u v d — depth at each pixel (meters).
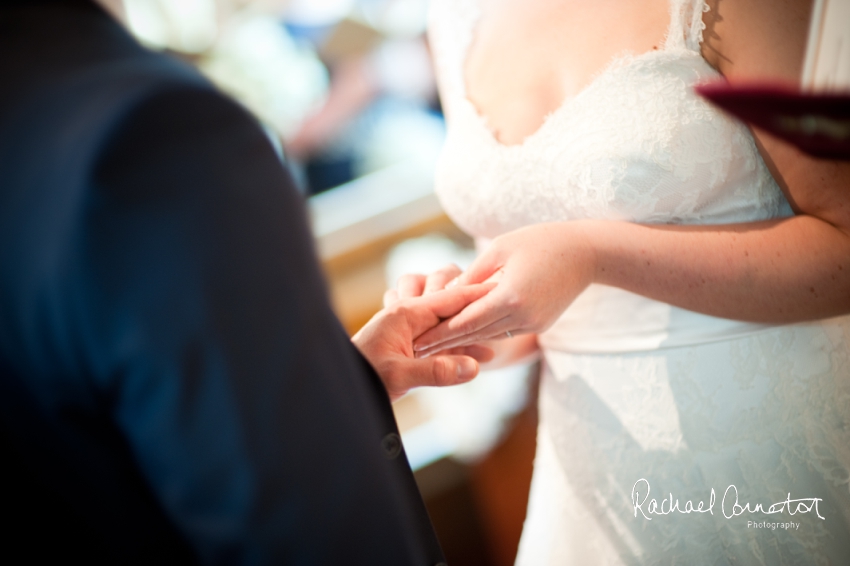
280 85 3.05
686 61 0.93
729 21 0.89
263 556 0.50
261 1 2.95
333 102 3.13
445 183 1.18
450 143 1.19
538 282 0.90
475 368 0.90
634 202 0.96
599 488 1.11
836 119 0.48
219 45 2.94
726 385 1.00
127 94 0.46
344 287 2.97
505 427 2.23
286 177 0.54
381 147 3.22
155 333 0.46
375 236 3.15
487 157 1.10
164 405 0.47
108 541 0.53
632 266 0.94
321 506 0.51
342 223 3.13
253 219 0.49
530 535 1.31
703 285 0.93
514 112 1.10
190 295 0.47
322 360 0.53
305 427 0.51
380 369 0.86
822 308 0.93
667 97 0.93
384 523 0.56
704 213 0.97
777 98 0.48
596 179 0.96
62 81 0.48
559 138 1.00
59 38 0.51
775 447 0.99
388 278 2.81
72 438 0.50
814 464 0.99
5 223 0.46
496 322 0.91
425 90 3.22
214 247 0.47
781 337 1.00
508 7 1.14
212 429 0.48
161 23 2.81
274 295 0.50
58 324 0.46
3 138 0.47
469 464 2.23
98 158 0.44
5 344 0.48
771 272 0.90
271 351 0.49
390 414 0.64
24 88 0.49
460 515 2.25
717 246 0.91
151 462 0.50
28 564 0.53
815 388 1.00
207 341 0.47
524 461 2.25
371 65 3.16
